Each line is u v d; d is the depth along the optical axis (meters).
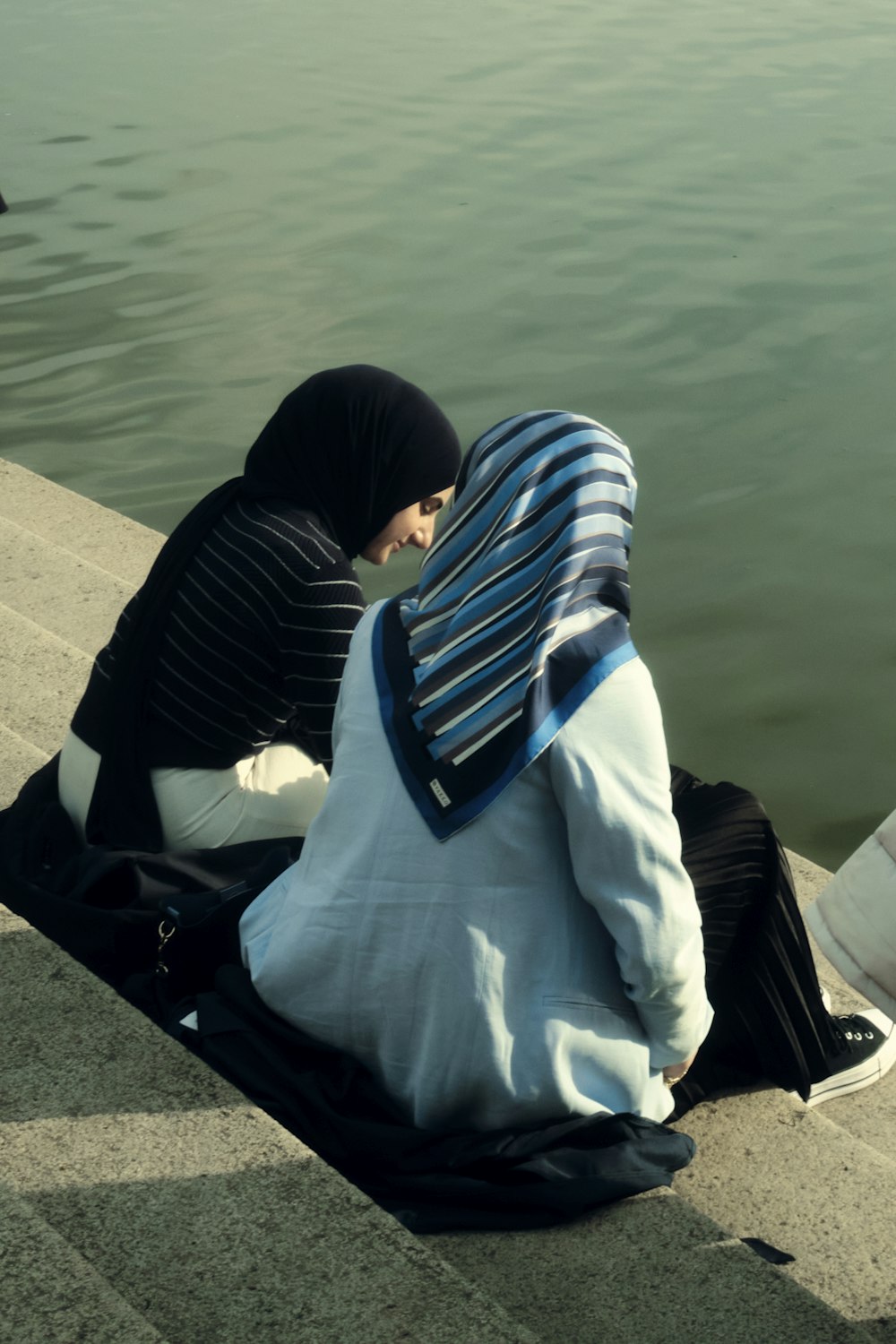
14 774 3.38
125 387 9.04
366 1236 1.94
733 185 12.51
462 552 2.14
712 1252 2.13
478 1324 1.82
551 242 11.29
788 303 10.09
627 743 2.02
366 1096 2.25
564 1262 2.12
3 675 4.00
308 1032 2.28
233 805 2.80
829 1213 2.58
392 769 2.16
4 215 11.81
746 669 6.22
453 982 2.11
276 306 10.13
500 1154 2.15
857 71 16.17
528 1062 2.14
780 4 20.17
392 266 10.80
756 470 7.91
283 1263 1.90
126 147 13.46
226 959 2.59
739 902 2.59
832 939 2.31
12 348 9.57
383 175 12.80
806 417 8.49
